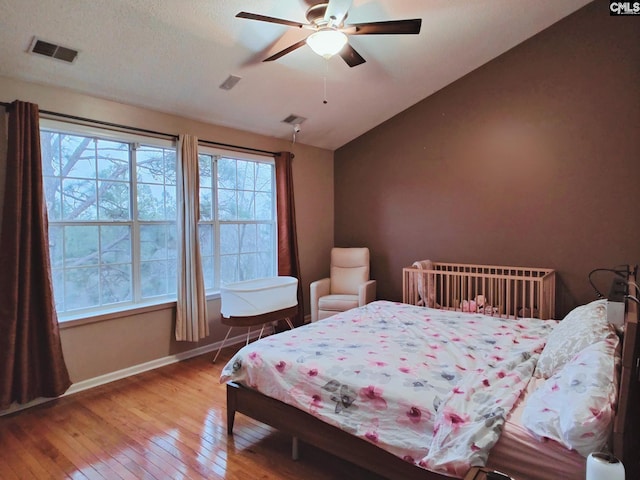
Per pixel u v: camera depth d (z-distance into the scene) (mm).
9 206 2549
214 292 4004
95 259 3184
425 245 4527
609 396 1306
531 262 3805
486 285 4043
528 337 2459
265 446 2258
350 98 4078
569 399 1362
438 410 1588
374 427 1733
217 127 3982
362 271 4754
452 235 4312
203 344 3912
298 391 2021
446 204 4340
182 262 3564
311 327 2770
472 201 4148
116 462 2096
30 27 2330
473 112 4098
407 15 3006
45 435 2359
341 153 5246
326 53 2469
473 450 1376
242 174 4359
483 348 2252
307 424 1990
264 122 4176
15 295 2555
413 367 1969
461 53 3686
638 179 3258
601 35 3371
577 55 3486
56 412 2645
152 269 3570
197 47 2836
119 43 2621
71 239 3043
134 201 3402
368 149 4965
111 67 2816
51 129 2855
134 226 3412
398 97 4273
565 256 3623
